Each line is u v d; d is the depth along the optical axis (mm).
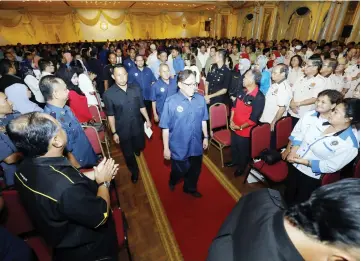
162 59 4602
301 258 498
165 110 2014
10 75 3154
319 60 2842
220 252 623
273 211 615
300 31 9812
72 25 15906
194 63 5328
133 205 2504
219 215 2354
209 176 2986
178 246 2008
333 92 1697
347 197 408
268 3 11109
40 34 15172
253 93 2443
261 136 2477
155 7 16078
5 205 1351
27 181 962
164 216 2342
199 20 19281
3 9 13500
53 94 1705
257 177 2707
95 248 1192
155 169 3172
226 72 3777
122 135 2523
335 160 1645
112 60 4691
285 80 2645
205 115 2148
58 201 936
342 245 409
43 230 1027
